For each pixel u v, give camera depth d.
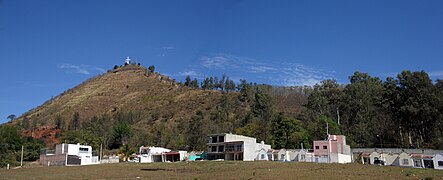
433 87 117.19
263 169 74.12
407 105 115.50
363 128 127.06
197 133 158.25
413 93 117.19
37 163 131.25
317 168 73.38
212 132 156.25
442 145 107.00
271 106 178.00
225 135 120.00
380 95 141.25
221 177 62.81
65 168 97.00
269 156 112.56
